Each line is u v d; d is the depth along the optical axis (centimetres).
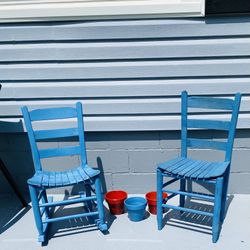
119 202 247
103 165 275
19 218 254
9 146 276
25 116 232
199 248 209
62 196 284
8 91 260
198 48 240
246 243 212
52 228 238
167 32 238
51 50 250
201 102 228
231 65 241
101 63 250
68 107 245
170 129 257
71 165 277
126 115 260
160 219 226
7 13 242
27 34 247
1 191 286
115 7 235
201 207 258
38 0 245
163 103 254
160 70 247
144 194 280
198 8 229
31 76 256
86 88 256
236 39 236
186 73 246
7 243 223
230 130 222
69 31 244
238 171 265
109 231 231
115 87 254
